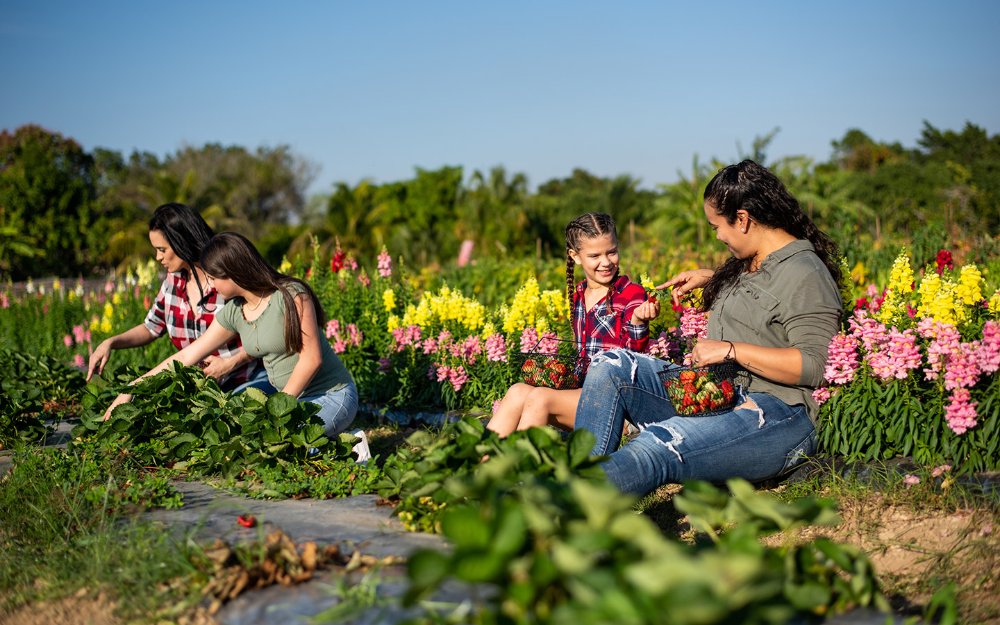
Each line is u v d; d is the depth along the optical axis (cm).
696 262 1048
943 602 234
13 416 511
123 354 971
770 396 347
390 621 216
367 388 659
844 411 359
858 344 369
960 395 333
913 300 468
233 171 5306
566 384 378
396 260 2792
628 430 437
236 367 492
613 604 145
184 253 511
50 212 3309
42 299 1277
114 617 246
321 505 351
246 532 303
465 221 3188
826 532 313
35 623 247
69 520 319
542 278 1030
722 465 329
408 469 328
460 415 586
